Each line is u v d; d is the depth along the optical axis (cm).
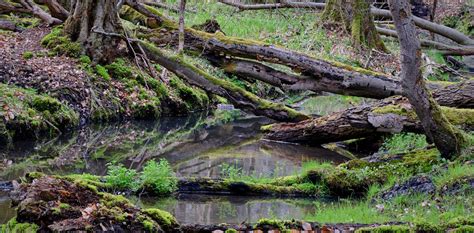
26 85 1205
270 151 1152
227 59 1356
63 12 1502
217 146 1187
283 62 1296
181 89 1509
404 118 1042
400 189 806
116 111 1316
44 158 1005
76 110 1238
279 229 598
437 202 736
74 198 585
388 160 922
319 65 1272
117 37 1385
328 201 843
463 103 1091
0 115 1070
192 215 732
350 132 1134
